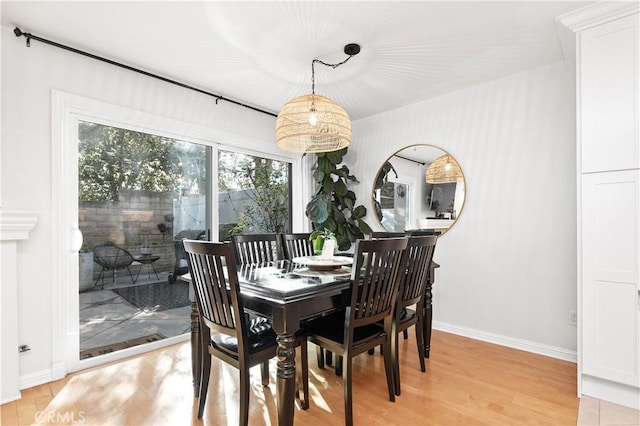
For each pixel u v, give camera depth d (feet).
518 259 9.26
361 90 10.55
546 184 8.83
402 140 11.98
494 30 7.20
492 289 9.71
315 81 9.83
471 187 10.19
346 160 13.84
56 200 7.46
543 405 6.23
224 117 11.06
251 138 11.92
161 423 5.70
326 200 12.42
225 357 5.59
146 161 9.27
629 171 6.08
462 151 10.42
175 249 9.85
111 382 7.14
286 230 13.50
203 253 5.26
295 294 5.18
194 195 10.41
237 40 7.57
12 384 6.50
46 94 7.39
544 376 7.43
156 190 9.48
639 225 5.99
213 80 9.77
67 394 6.64
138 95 8.96
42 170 7.30
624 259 6.14
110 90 8.44
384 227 12.49
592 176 6.46
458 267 10.41
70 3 6.23
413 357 8.48
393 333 6.82
